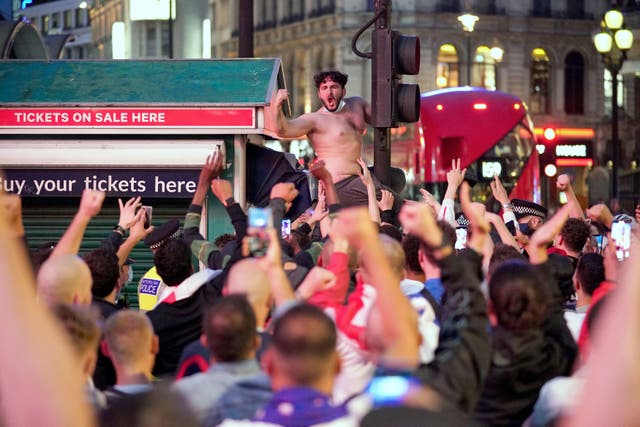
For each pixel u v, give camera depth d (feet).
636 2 179.52
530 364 29.22
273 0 500.33
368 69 444.14
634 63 188.96
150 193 71.72
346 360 30.19
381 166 72.43
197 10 525.34
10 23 99.86
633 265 11.24
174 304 38.52
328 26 453.58
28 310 11.13
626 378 10.91
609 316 11.23
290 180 74.64
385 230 48.88
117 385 27.37
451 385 23.40
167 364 38.78
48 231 73.51
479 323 24.20
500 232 48.32
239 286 29.01
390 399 19.07
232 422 20.54
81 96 71.51
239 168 71.77
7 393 10.99
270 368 21.31
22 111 71.15
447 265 24.44
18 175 71.87
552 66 444.14
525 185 193.47
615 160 172.24
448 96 196.24
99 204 32.65
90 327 23.00
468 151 192.54
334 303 32.55
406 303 22.07
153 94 71.41
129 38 531.09
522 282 28.81
